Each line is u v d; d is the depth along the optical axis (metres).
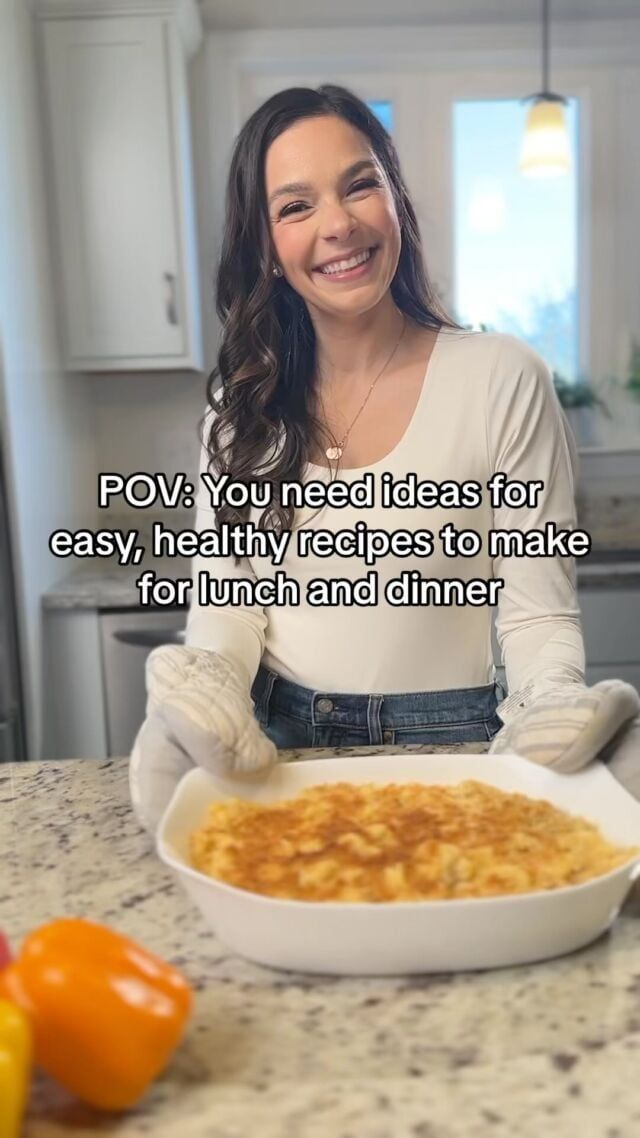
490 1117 0.43
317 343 1.14
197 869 0.59
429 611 1.10
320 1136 0.42
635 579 2.29
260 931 0.54
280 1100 0.44
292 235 1.01
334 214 0.98
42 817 0.82
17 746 2.00
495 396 1.08
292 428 1.11
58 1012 0.43
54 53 2.28
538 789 0.70
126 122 2.31
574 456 1.21
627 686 0.71
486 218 2.82
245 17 2.64
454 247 2.84
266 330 1.13
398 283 1.14
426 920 0.51
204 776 0.69
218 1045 0.49
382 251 1.02
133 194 2.34
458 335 1.13
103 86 2.29
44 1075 0.48
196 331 2.49
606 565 2.33
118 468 2.81
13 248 2.02
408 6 2.65
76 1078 0.43
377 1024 0.50
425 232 2.82
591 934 0.56
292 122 1.01
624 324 2.87
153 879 0.69
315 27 2.64
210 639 1.07
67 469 2.44
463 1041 0.49
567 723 0.69
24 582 2.00
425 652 1.10
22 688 2.02
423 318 1.16
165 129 2.31
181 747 0.73
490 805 0.66
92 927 0.47
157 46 2.28
